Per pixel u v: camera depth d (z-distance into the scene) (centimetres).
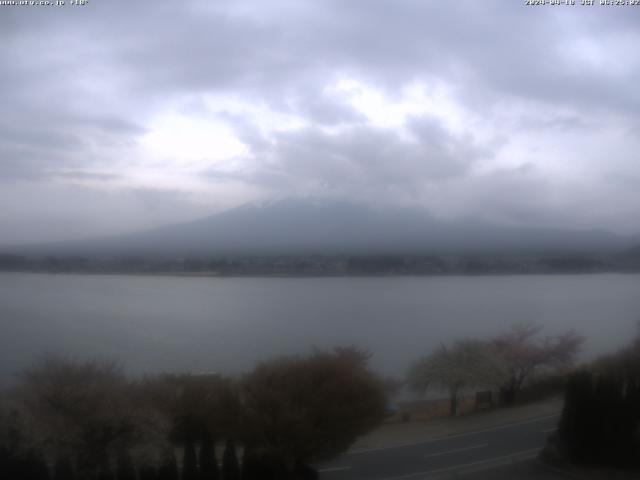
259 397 1280
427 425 1561
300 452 1225
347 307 4819
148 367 2225
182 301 5109
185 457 1073
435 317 4106
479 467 1211
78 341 3077
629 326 3403
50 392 1273
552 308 4494
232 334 3425
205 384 1387
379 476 1162
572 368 2039
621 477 1170
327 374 1368
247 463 1115
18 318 3994
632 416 1249
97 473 1118
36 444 1117
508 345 2145
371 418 1366
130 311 4444
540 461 1242
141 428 1187
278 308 4672
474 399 1952
